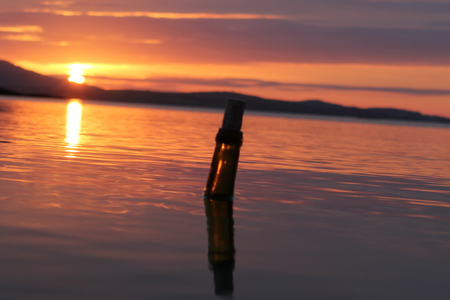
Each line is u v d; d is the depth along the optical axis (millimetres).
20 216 3068
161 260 2283
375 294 1970
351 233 3094
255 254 2471
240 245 2635
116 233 2760
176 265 2217
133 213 3346
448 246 2873
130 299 1788
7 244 2430
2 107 32438
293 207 3969
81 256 2287
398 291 2018
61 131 13430
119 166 6277
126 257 2303
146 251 2422
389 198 4828
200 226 3055
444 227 3471
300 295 1912
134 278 2014
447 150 15266
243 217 3420
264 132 20266
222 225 3119
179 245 2566
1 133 11141
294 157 9297
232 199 4195
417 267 2385
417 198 4945
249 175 6113
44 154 7242
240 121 4238
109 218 3146
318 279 2119
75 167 5875
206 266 2225
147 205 3678
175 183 5016
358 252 2621
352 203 4371
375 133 27984
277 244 2703
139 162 6922
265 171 6660
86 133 13266
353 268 2314
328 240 2865
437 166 9289
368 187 5609
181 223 3111
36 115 23844
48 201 3613
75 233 2709
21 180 4586
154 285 1943
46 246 2428
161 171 6004
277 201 4234
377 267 2352
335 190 5188
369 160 9719
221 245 2613
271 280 2074
